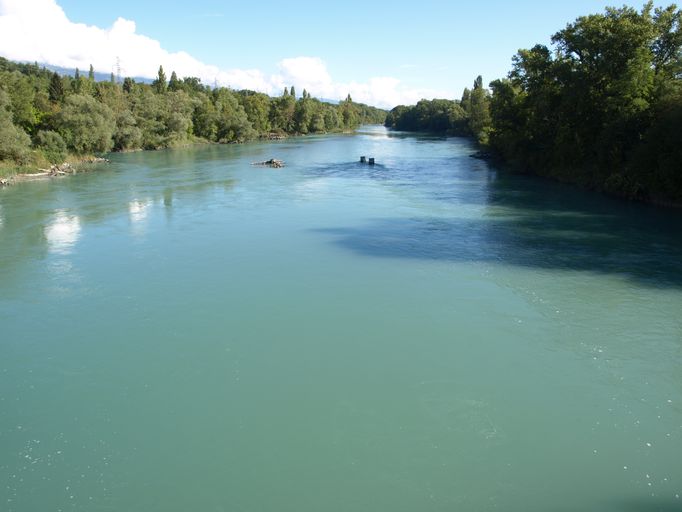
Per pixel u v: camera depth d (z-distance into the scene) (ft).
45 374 46.65
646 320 56.54
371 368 47.42
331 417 40.16
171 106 322.55
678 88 127.65
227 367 47.75
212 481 33.47
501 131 221.87
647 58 139.23
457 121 472.85
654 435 37.47
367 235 93.40
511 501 31.50
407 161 232.53
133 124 285.84
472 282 68.90
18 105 204.03
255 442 37.32
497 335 53.52
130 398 42.88
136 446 37.01
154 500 31.96
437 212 114.62
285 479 33.58
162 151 285.23
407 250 83.76
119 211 114.01
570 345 51.19
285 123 476.95
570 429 38.24
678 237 90.94
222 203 124.06
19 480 33.63
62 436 38.17
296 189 146.72
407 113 633.20
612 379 44.93
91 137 213.87
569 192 141.69
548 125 177.17
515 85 194.90
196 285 68.23
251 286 67.87
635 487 32.53
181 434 38.29
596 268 74.02
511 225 101.45
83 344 52.21
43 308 60.75
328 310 60.18
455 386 44.16
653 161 121.70
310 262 77.71
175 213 112.27
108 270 74.13
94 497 32.22
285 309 60.49
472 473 33.88
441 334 53.93
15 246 86.02
